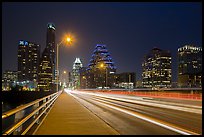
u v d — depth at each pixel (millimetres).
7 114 7328
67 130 11516
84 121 14469
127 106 28188
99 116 17359
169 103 30875
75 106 26109
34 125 12898
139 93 62250
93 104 30656
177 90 115125
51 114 18109
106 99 44719
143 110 23219
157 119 16344
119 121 15219
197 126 13383
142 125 13609
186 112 21297
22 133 9367
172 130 12016
